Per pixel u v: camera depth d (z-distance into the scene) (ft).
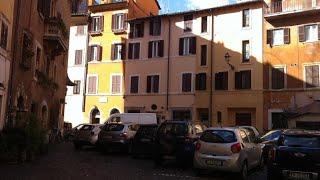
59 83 104.27
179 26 142.82
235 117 129.90
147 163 58.13
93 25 160.86
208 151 44.96
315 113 108.06
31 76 72.02
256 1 127.44
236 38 131.13
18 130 52.95
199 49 138.00
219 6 133.80
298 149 38.52
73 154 69.72
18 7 62.75
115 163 57.31
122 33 154.71
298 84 119.24
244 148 45.29
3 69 56.95
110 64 155.94
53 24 81.30
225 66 132.16
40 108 81.71
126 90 151.64
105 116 154.92
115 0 159.94
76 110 160.15
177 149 52.34
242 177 44.34
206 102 134.51
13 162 50.98
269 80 124.06
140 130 64.75
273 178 39.55
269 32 125.49
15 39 62.03
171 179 42.73
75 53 162.50
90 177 41.65
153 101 145.18
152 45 147.84
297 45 120.67
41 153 64.13
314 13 118.11
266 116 123.34
